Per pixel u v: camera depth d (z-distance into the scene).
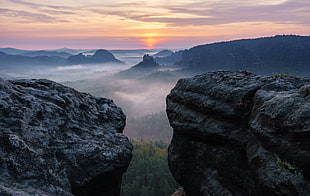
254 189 9.55
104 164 11.44
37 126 10.48
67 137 11.34
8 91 11.22
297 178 7.68
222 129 11.62
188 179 13.72
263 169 8.85
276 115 8.65
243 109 10.99
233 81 12.23
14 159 8.21
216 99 12.16
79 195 10.80
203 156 12.92
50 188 8.44
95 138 12.60
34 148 9.46
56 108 12.31
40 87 14.06
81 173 10.68
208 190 11.84
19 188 7.42
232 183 11.02
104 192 12.27
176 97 14.90
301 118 7.74
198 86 13.64
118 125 15.57
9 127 9.41
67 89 15.23
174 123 14.58
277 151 8.63
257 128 9.63
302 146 7.78
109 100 18.17
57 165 9.80
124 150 12.66
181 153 14.34
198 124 12.89
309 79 10.97
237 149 11.02
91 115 14.71
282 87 10.41
